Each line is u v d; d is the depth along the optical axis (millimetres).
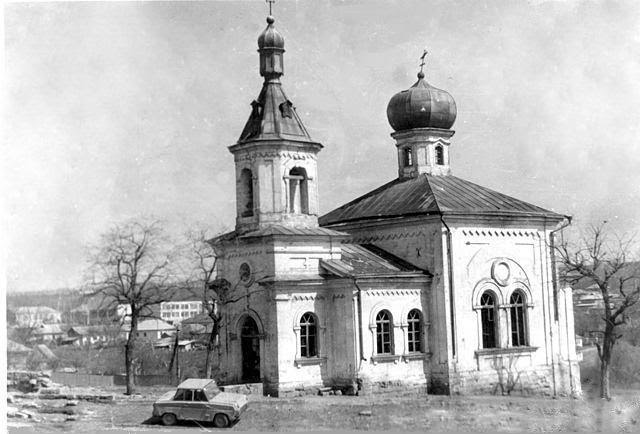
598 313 59781
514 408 47344
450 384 50594
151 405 45656
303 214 49969
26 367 63219
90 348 65562
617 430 46531
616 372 56688
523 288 54188
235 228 50625
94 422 42375
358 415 43500
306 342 48531
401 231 53125
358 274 48375
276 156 49312
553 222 55781
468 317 51844
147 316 59812
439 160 59406
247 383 48625
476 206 53031
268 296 47812
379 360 49000
